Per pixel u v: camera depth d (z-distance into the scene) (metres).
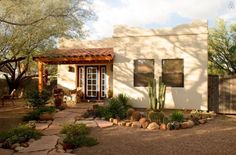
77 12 16.55
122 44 15.84
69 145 7.52
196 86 14.55
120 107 12.00
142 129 10.00
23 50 17.89
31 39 16.66
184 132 9.41
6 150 7.21
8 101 19.53
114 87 15.91
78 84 19.42
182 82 14.83
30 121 10.87
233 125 10.87
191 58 14.66
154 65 15.26
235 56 23.66
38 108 12.17
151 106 13.52
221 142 7.84
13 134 8.16
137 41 15.58
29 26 15.52
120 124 10.64
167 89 15.00
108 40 19.44
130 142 7.99
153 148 7.33
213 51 24.20
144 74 15.43
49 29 16.33
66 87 19.59
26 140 8.00
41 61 17.50
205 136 8.67
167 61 15.11
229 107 14.55
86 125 10.02
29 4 14.73
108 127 10.28
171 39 14.99
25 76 25.77
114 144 7.77
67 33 17.20
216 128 10.16
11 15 15.05
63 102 15.43
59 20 16.06
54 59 17.12
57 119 11.30
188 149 7.19
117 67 15.91
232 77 14.59
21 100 21.12
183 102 14.74
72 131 8.66
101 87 19.08
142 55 15.45
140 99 15.39
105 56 16.00
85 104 15.80
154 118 10.80
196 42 14.59
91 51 17.84
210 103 14.86
